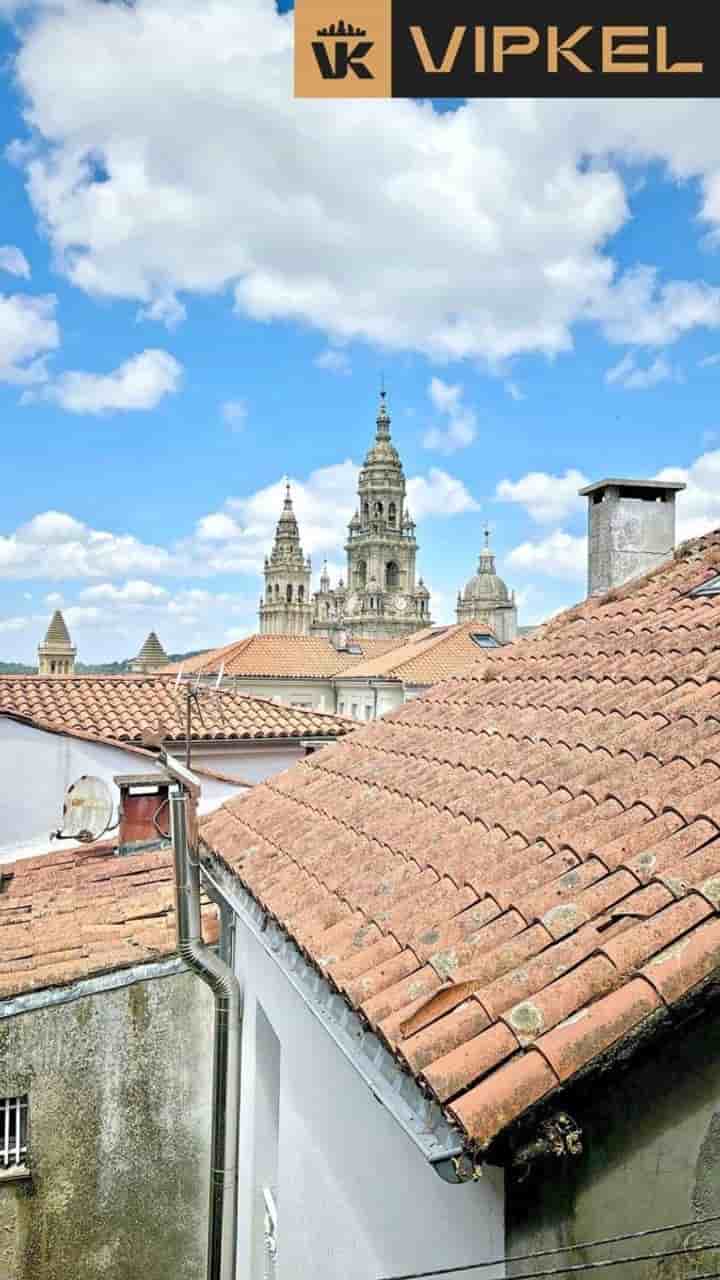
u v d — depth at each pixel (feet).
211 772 48.29
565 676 24.23
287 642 173.47
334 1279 15.21
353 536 415.64
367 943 14.14
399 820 18.89
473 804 17.65
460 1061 9.64
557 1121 9.33
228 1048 21.83
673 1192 9.97
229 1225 21.80
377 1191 13.43
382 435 415.03
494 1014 10.31
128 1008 22.99
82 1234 22.41
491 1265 9.77
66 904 29.86
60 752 49.52
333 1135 15.47
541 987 10.45
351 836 19.48
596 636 26.84
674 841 12.27
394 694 149.48
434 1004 10.97
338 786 23.89
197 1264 23.21
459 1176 9.50
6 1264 21.75
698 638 22.09
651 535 34.01
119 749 49.11
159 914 27.71
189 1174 23.21
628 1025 9.38
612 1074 9.44
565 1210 9.66
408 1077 10.87
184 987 23.38
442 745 23.18
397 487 411.54
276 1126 21.85
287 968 16.11
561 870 13.08
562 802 15.75
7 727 50.65
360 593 389.60
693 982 9.55
